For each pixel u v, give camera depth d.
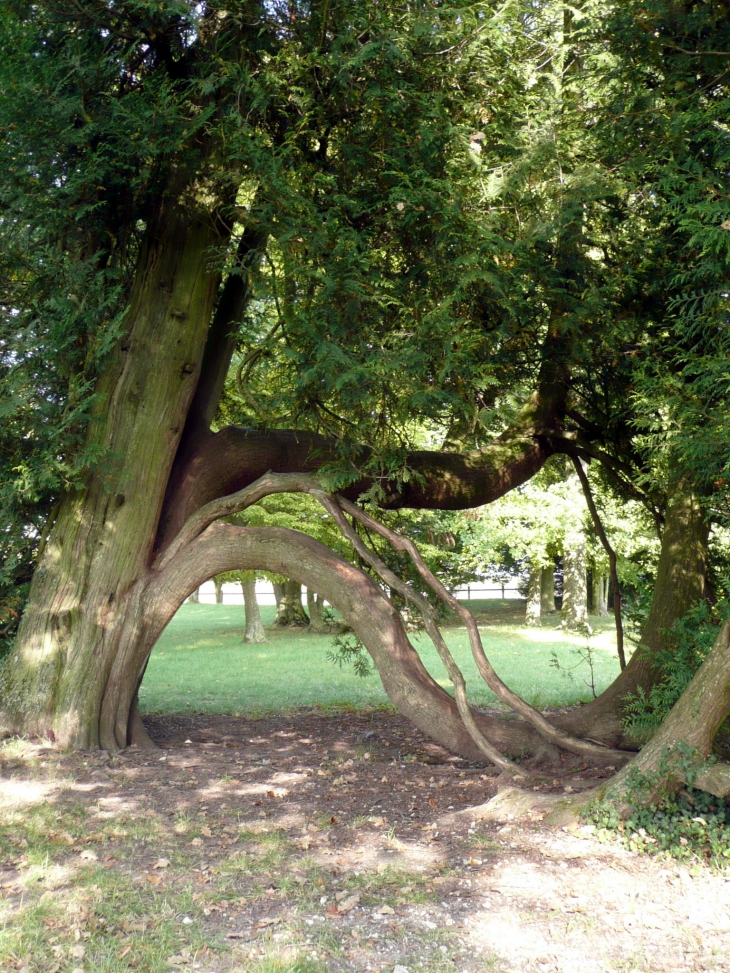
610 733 7.60
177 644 23.03
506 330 7.34
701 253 6.12
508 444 9.12
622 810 5.66
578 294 7.54
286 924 4.29
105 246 8.20
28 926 4.15
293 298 6.95
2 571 7.82
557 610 33.69
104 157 6.88
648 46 6.66
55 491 8.11
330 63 6.77
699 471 6.12
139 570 7.92
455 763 7.85
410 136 7.10
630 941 4.12
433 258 7.13
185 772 7.23
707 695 5.54
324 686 14.60
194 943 4.06
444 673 15.85
